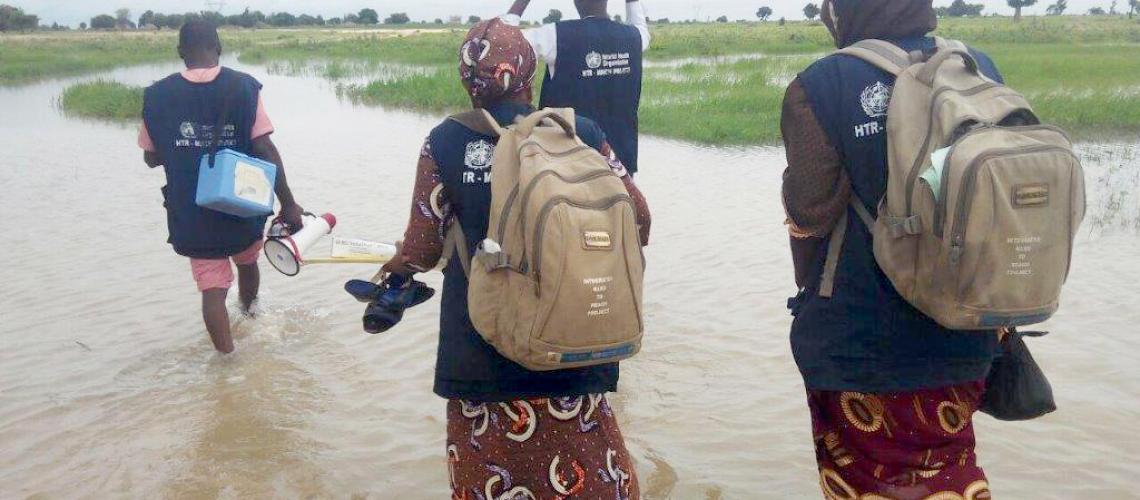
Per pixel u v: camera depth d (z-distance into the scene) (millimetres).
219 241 4938
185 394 4684
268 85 26031
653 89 20156
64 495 3760
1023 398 2830
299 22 145000
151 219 8422
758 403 4445
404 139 13742
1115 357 4828
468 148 2682
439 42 50938
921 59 2633
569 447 2703
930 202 2398
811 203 2646
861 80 2633
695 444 4070
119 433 4277
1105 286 5977
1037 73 21328
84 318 5793
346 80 27891
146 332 5547
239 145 4930
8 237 7766
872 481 2727
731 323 5473
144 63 39969
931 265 2428
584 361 2396
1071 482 3693
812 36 47469
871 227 2623
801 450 4004
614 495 2736
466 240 2699
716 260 6762
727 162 11289
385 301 2896
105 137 14695
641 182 9922
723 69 26609
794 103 2699
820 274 2730
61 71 34156
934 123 2451
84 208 8898
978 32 46031
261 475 3889
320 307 5930
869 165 2613
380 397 4613
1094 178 9719
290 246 3334
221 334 5082
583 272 2314
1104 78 20156
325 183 9953
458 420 2781
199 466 3967
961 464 2717
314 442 4168
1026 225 2303
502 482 2705
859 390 2652
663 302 5863
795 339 2797
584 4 4953
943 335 2604
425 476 3861
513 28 2826
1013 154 2297
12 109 19641
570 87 4871
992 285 2320
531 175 2385
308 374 4906
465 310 2697
